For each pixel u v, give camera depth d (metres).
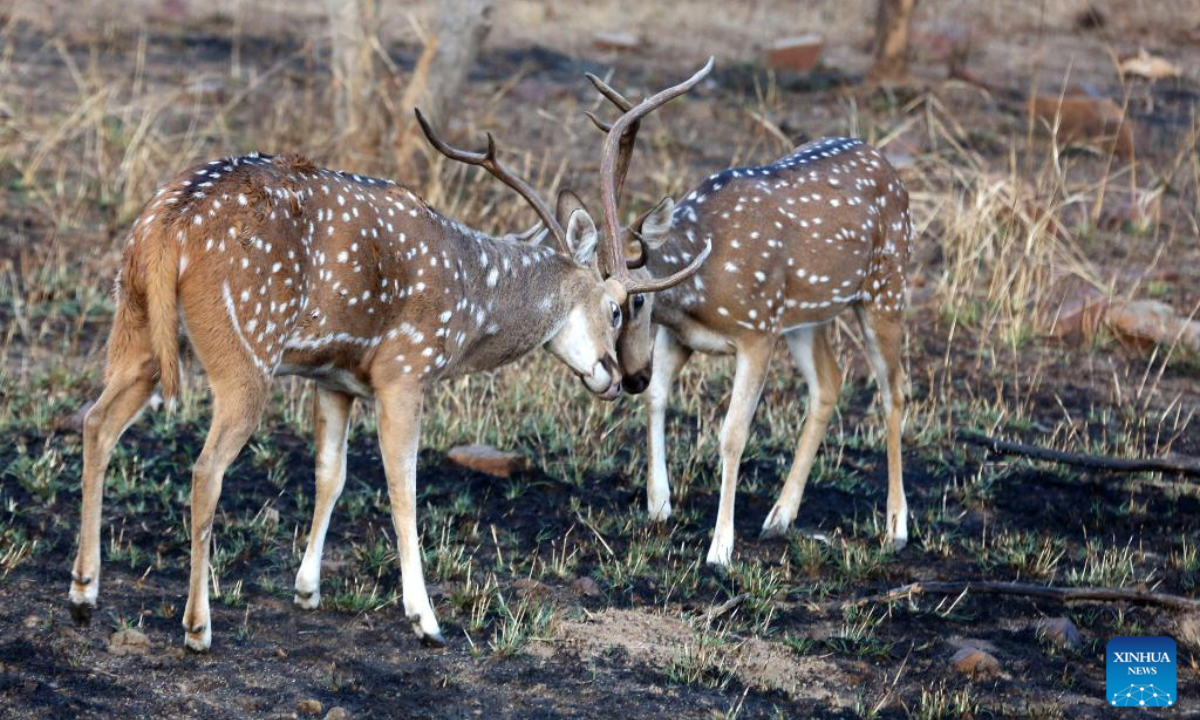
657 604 9.71
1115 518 11.64
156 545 9.77
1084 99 22.27
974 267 16.81
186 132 19.45
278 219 7.85
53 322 13.94
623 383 10.52
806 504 11.66
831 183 11.20
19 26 24.88
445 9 17.89
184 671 8.06
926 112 23.39
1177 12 32.81
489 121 21.36
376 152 17.98
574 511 11.16
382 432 8.68
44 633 8.26
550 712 8.11
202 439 11.66
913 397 14.02
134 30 25.59
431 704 8.07
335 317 8.21
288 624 8.86
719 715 8.19
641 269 10.25
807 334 11.32
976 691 8.81
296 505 10.72
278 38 25.95
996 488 12.14
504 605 9.26
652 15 30.50
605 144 10.07
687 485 11.67
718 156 20.86
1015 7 32.53
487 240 9.24
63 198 17.03
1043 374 14.84
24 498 10.20
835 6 32.50
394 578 9.71
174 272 7.45
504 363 9.59
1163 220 19.70
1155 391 14.53
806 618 9.71
